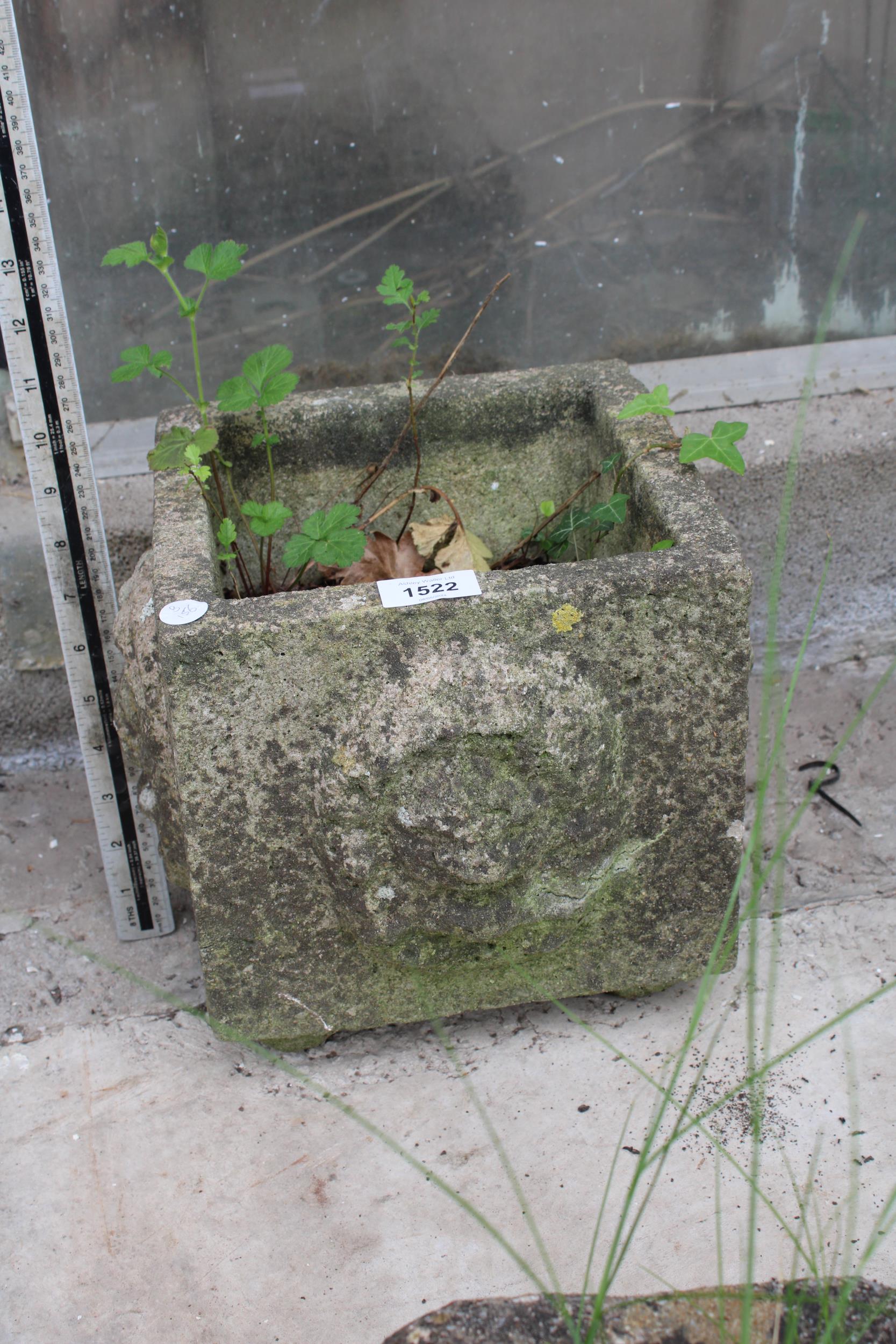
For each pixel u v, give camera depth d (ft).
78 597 5.91
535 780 4.74
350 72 7.18
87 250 7.45
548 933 5.26
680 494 5.32
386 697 4.66
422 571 6.41
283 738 4.75
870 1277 4.53
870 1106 5.27
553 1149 5.18
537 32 7.22
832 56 7.54
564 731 4.70
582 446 6.73
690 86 7.53
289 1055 5.74
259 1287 4.71
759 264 8.18
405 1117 5.38
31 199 5.18
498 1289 4.62
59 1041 5.88
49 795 7.66
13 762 7.91
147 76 7.00
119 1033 5.92
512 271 7.97
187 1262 4.82
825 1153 5.08
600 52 7.34
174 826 5.58
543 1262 4.70
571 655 4.74
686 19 7.29
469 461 6.75
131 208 7.38
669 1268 4.64
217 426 6.34
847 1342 4.20
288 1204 5.02
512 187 7.71
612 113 7.55
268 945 5.22
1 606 7.39
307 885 5.08
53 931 6.61
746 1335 3.76
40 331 5.39
